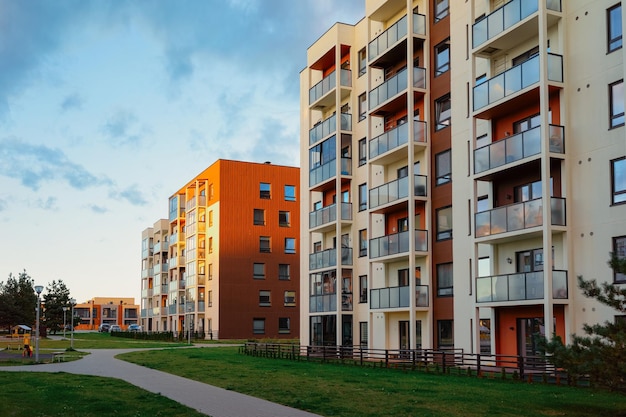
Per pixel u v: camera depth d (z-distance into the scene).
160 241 95.25
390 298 33.81
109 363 32.38
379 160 36.00
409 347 32.62
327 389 19.34
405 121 35.94
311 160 44.69
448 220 31.73
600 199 22.80
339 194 40.25
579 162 23.67
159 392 19.06
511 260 26.81
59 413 14.81
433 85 33.53
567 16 24.64
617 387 13.23
